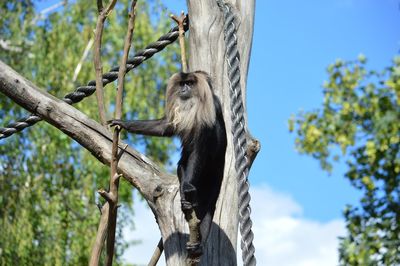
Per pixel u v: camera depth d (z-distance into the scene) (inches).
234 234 309.1
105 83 387.2
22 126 381.1
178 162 328.8
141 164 314.7
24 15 839.7
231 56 300.8
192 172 317.4
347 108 633.0
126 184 775.7
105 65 809.5
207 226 306.8
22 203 730.8
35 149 753.0
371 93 626.2
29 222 717.9
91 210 749.9
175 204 304.5
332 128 639.8
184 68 347.9
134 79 847.7
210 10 344.5
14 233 705.6
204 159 322.7
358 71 641.6
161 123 334.0
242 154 273.9
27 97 319.0
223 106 333.4
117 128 274.5
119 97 304.8
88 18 848.9
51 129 751.7
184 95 330.3
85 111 762.2
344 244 620.1
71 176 759.1
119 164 312.2
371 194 626.2
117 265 719.1
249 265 254.1
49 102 318.7
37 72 796.0
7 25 818.8
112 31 840.3
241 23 344.8
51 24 832.9
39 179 746.8
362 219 624.1
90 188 757.3
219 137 327.9
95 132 315.9
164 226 303.6
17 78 319.6
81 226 733.3
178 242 297.3
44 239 720.3
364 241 610.9
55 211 732.0
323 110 652.1
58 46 810.8
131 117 837.8
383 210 619.2
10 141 745.6
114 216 270.8
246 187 266.7
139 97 838.5
